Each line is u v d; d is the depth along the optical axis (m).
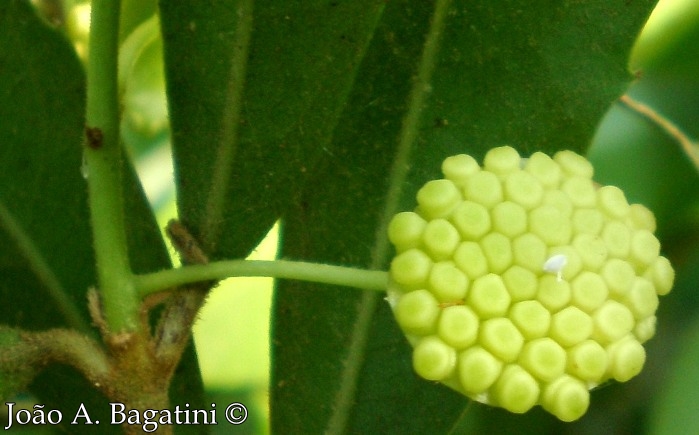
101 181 0.13
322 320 0.15
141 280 0.13
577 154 0.15
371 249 0.15
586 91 0.15
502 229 0.14
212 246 0.14
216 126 0.14
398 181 0.15
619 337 0.13
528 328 0.13
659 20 0.19
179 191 0.14
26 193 0.15
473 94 0.15
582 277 0.13
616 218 0.14
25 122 0.15
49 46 0.15
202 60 0.14
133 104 0.19
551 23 0.15
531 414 0.18
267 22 0.14
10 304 0.15
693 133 0.19
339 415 0.15
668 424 0.17
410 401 0.15
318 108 0.14
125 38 0.16
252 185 0.14
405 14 0.15
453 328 0.13
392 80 0.15
